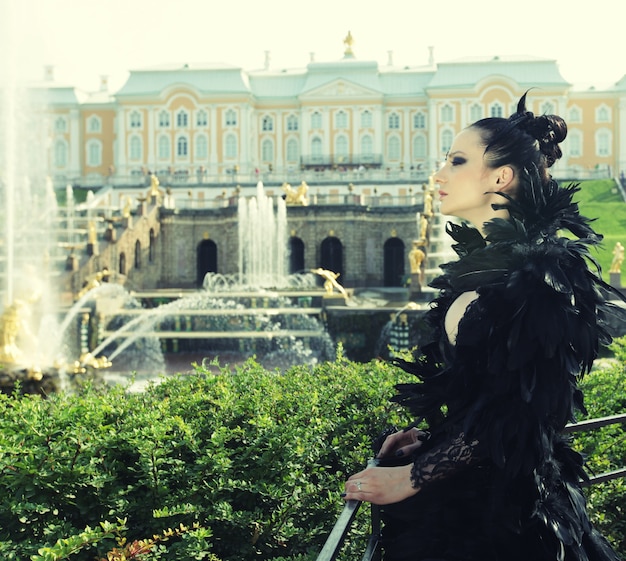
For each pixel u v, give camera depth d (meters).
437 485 3.08
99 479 5.46
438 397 2.97
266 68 112.81
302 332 33.75
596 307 3.07
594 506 6.52
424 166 101.00
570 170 85.12
